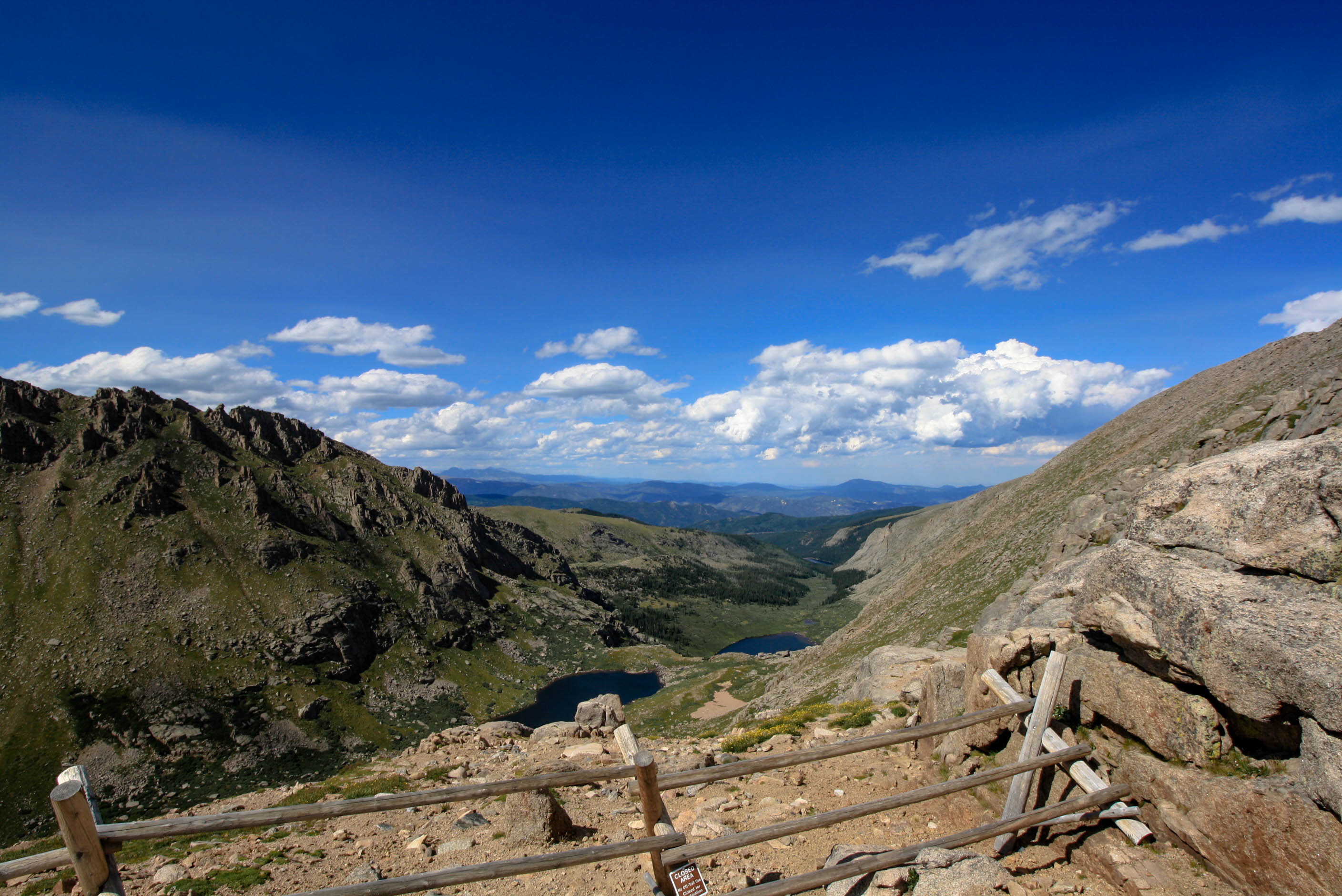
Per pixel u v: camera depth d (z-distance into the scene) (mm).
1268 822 7035
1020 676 11172
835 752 8516
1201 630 8359
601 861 10445
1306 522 8664
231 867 11438
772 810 12156
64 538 196500
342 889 6285
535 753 21391
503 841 12070
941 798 11445
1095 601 10492
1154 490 11469
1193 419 75000
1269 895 6941
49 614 172875
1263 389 65375
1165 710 8773
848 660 68188
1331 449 8797
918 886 7625
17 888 11711
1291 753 7605
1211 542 9781
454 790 6887
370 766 22406
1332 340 62281
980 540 95500
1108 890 8031
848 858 8477
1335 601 7770
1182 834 7953
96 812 6496
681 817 12719
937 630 54938
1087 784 9156
